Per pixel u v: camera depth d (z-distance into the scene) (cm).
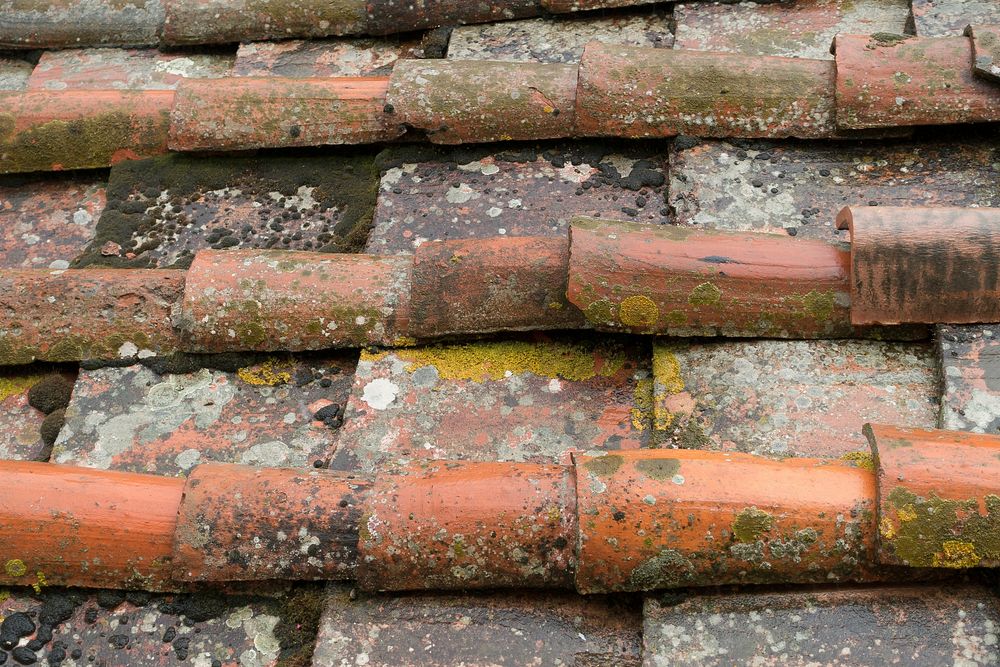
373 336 216
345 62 295
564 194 242
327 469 196
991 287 191
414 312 214
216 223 254
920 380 195
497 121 248
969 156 230
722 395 199
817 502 170
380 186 250
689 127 239
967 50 228
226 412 217
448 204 243
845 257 200
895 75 229
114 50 318
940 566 164
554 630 179
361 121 254
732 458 177
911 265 192
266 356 223
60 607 192
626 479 174
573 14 288
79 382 223
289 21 299
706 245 203
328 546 181
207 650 188
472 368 213
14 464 196
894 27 261
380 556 177
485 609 181
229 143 259
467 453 201
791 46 261
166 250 250
